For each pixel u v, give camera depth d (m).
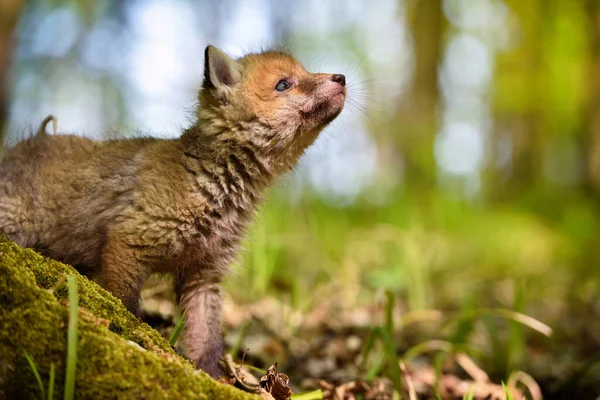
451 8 30.48
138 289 5.02
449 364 6.73
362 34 36.81
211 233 5.23
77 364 3.11
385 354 5.84
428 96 26.05
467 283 12.60
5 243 3.59
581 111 25.03
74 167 5.36
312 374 5.94
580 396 6.51
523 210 24.00
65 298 3.51
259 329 7.13
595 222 18.92
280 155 5.71
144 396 3.14
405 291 10.70
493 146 35.16
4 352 3.11
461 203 22.91
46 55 25.78
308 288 9.98
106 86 26.80
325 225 15.10
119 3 26.66
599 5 22.20
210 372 5.25
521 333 6.66
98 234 5.14
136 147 5.38
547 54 28.55
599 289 12.48
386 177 25.27
